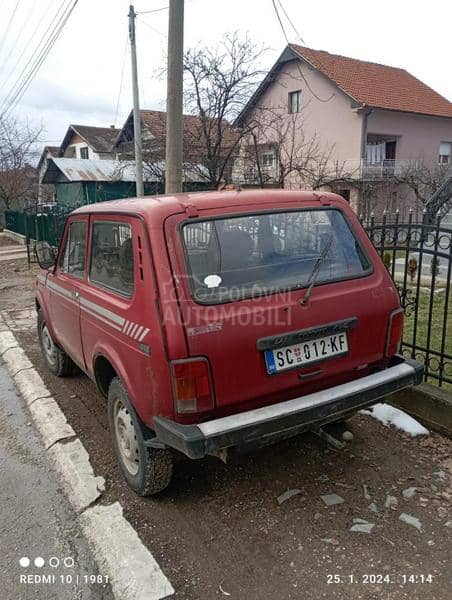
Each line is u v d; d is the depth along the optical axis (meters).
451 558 2.36
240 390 2.42
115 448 3.17
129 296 2.68
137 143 13.29
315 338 2.61
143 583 2.29
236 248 2.60
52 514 2.87
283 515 2.73
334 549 2.46
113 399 3.07
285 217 2.80
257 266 2.62
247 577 2.31
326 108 24.83
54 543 2.62
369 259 2.95
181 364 2.27
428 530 2.56
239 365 2.40
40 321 5.18
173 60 6.62
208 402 2.35
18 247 19.78
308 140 25.06
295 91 25.77
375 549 2.44
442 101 27.42
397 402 3.85
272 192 2.92
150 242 2.45
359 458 3.26
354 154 24.17
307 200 2.93
